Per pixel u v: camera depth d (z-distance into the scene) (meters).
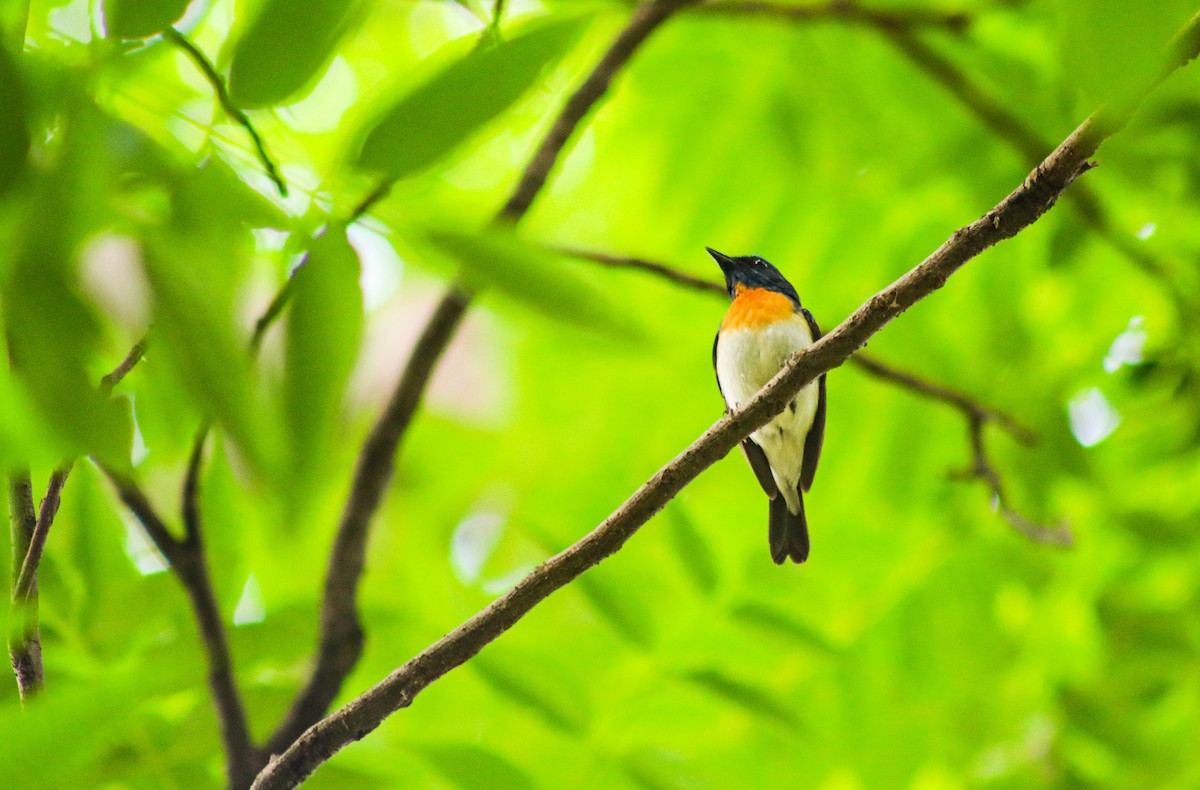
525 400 11.70
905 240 10.74
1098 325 10.99
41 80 2.64
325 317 2.60
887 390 10.71
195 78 3.73
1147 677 9.21
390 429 6.83
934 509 10.48
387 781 5.43
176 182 2.63
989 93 9.97
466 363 11.15
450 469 11.48
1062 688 9.38
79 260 2.38
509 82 2.85
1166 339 10.11
